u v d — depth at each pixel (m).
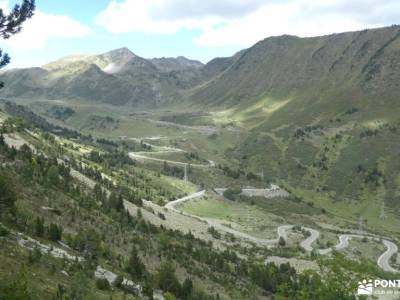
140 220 168.50
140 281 96.69
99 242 104.06
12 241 75.69
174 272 114.94
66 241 97.69
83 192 163.50
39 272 66.25
